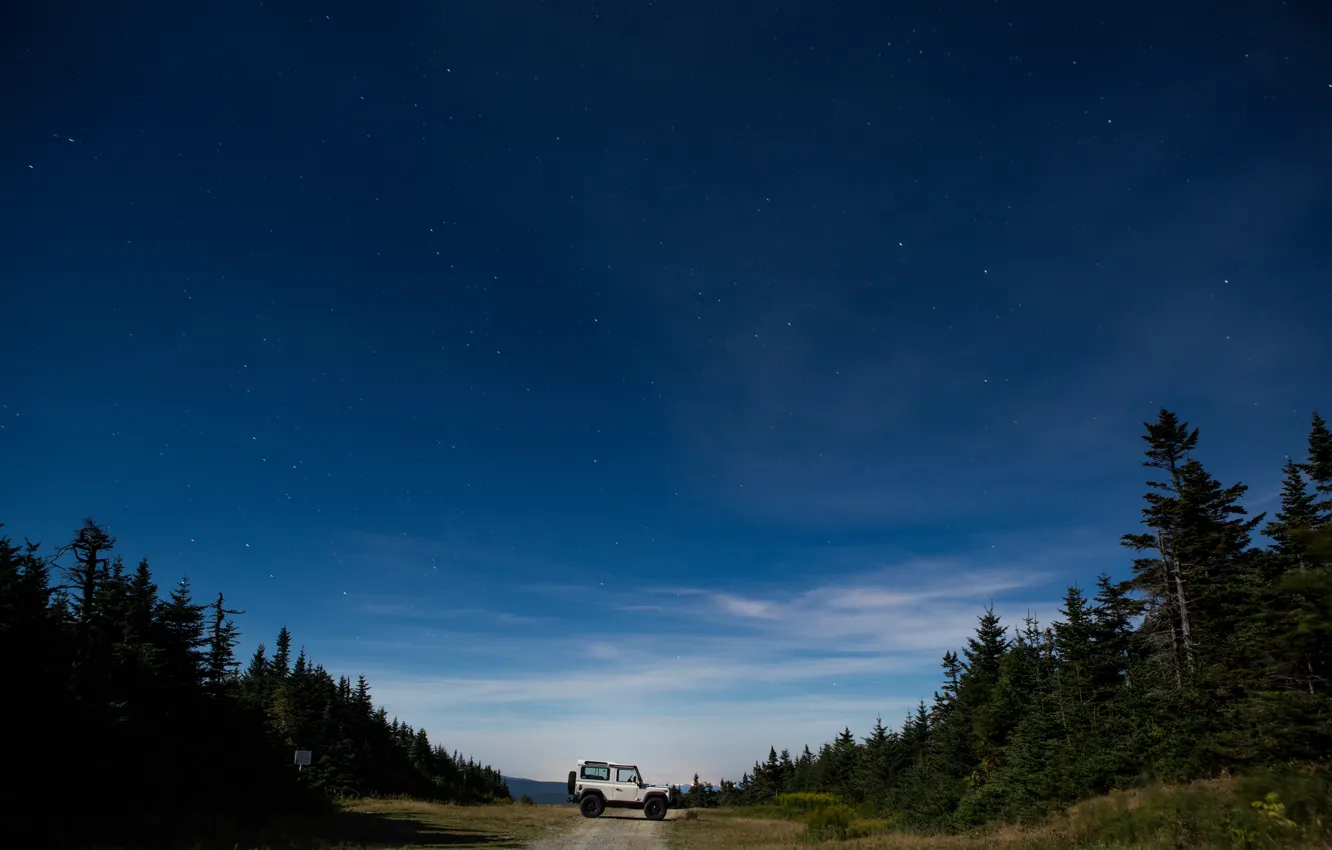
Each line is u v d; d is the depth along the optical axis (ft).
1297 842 32.19
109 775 60.08
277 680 184.75
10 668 53.57
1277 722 48.78
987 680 129.49
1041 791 65.51
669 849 61.82
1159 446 108.47
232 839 52.37
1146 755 63.52
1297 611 49.47
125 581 76.54
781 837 71.97
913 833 71.56
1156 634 102.32
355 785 149.59
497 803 187.93
